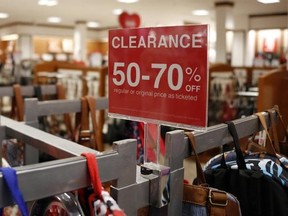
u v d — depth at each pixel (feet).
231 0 18.69
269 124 4.88
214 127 3.66
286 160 4.15
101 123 8.86
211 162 4.12
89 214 2.67
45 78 15.88
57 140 3.31
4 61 42.09
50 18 34.42
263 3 17.13
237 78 16.90
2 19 36.52
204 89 2.76
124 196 2.70
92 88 15.06
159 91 3.04
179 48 2.88
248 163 3.92
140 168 3.06
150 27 3.04
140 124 5.31
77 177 2.40
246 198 3.72
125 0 20.90
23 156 4.67
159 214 3.06
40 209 2.86
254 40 29.30
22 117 7.27
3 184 2.10
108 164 2.56
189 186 3.17
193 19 28.89
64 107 5.50
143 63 3.13
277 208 3.62
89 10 26.89
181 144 3.19
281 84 8.30
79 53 36.17
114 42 3.33
